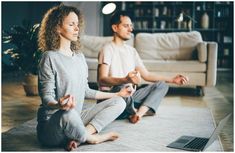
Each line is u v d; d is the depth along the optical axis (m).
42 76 1.93
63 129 1.93
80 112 2.08
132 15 8.93
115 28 2.81
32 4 8.26
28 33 4.15
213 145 2.21
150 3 8.80
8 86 5.14
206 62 4.53
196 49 5.13
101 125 2.22
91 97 2.28
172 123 2.79
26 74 4.25
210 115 3.16
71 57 2.00
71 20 1.99
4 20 7.33
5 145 2.13
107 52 2.75
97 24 8.52
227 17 8.63
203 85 4.52
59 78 1.95
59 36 2.01
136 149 2.09
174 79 2.84
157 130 2.56
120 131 2.50
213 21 8.57
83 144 2.15
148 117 2.99
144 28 8.81
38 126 2.02
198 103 3.94
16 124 2.79
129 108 2.79
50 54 1.95
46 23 2.02
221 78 6.70
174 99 4.20
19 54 4.17
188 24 8.57
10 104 3.68
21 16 7.94
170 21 8.87
